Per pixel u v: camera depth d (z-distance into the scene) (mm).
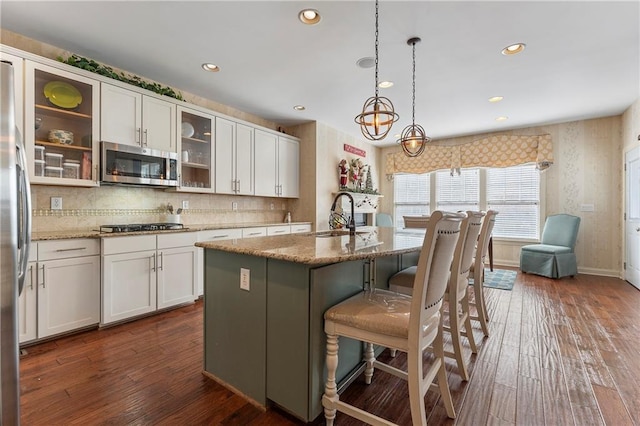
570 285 4211
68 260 2449
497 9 2207
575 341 2459
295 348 1545
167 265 3066
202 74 3314
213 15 2301
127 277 2764
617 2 2121
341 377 1770
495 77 3357
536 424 1519
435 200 6387
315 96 3939
